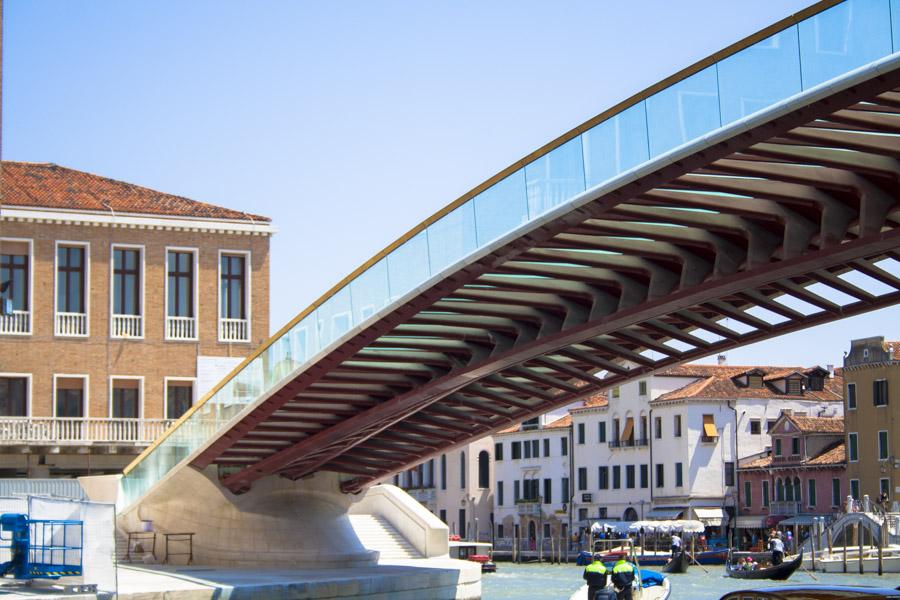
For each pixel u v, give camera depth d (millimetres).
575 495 88938
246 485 39406
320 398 32656
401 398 32250
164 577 32000
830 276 24844
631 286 26125
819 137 19453
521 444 94812
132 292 53000
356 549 40875
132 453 51875
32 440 49906
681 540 72625
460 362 30906
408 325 28750
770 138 19453
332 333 28984
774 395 82375
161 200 54656
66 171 55375
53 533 24953
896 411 68062
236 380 33875
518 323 29062
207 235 53906
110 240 52594
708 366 86562
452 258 25016
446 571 36156
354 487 42344
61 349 51594
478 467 98750
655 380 83438
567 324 27594
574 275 25844
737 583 53406
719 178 21469
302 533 39844
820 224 22438
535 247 24141
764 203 22312
